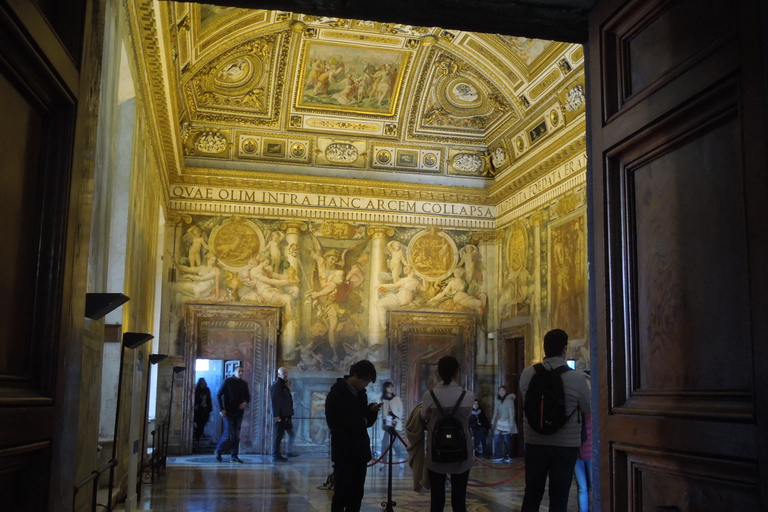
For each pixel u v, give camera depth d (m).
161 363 20.55
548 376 6.14
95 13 3.42
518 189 21.41
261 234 21.83
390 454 9.66
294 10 3.76
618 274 3.52
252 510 10.49
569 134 17.92
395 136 22.62
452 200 22.97
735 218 2.72
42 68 2.62
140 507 10.49
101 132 8.00
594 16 3.81
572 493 13.38
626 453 3.34
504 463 19.34
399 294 22.28
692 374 2.94
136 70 11.30
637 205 3.45
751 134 2.56
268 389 21.19
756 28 2.55
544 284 19.48
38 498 2.72
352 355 21.80
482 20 3.86
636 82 3.48
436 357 22.22
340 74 21.02
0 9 2.22
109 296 5.92
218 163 21.89
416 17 3.85
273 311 21.48
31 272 2.74
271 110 21.70
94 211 7.64
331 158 22.56
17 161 2.58
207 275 21.28
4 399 2.36
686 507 2.89
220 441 18.48
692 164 3.02
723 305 2.77
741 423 2.56
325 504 11.23
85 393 6.45
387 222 22.59
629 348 3.41
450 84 21.27
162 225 21.23
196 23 15.96
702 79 2.89
